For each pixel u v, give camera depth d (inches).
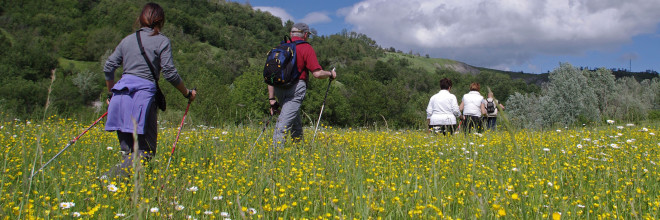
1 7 5492.1
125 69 165.2
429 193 110.2
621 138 251.0
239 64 5344.5
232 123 307.9
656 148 210.1
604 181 136.0
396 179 136.9
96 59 4916.3
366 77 2977.4
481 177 142.4
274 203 103.9
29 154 171.6
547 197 117.2
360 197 106.5
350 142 231.9
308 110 2043.6
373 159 167.0
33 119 336.8
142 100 159.9
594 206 112.4
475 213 94.9
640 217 96.8
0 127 272.5
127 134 162.4
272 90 243.4
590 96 1609.3
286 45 222.7
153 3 170.6
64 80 3186.5
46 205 98.6
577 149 195.5
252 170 140.3
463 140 232.4
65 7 5885.8
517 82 5723.4
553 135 289.9
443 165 160.2
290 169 139.8
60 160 169.8
